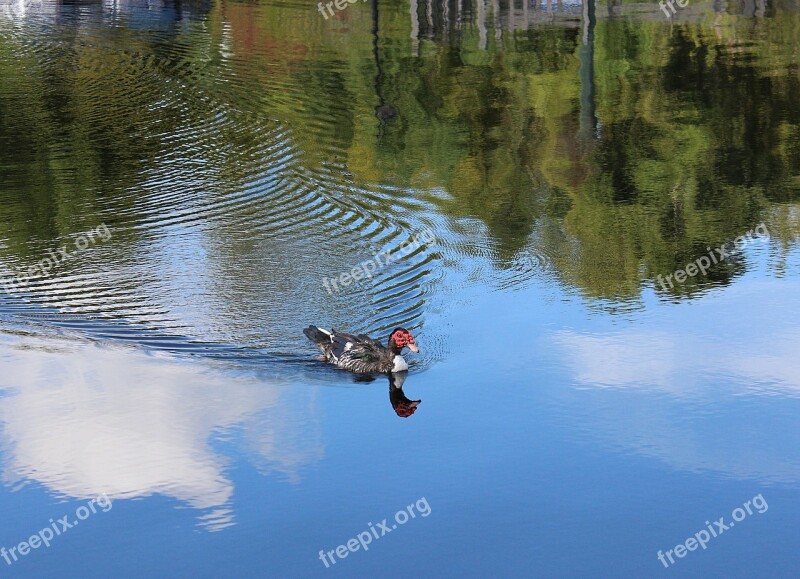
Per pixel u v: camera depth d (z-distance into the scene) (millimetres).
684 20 41062
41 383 13766
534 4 43969
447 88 31453
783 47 36562
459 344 15148
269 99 29484
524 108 29453
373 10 42062
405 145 25750
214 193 21984
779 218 21125
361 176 23328
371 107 29094
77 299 16578
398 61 34438
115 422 12734
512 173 23844
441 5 43500
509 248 19234
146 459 11883
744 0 44281
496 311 16344
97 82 30906
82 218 20359
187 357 14602
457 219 20781
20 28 38188
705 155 25422
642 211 21438
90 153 24562
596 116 28781
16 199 21500
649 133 27281
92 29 38281
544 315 16234
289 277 17562
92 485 11461
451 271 18000
